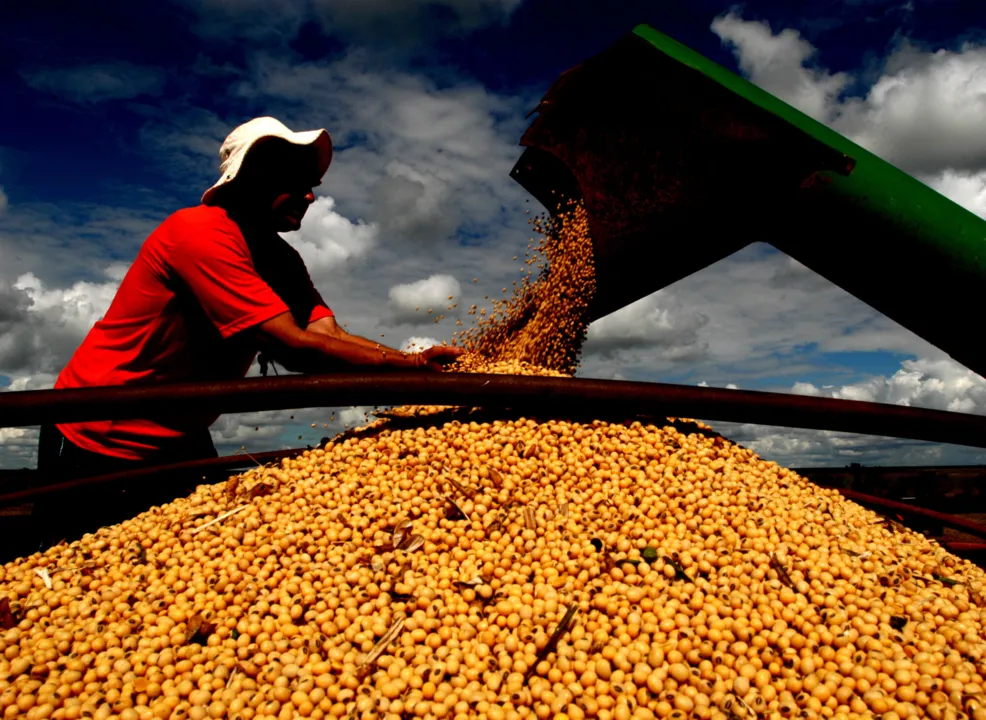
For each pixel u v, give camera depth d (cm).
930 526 356
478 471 242
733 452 280
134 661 174
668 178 406
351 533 220
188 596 199
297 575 205
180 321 277
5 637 187
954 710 151
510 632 180
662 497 231
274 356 275
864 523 261
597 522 217
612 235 456
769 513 228
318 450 278
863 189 324
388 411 300
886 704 154
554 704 154
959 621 188
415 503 228
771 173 350
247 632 182
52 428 287
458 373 252
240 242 272
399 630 179
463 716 152
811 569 199
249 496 248
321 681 165
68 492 260
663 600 183
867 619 179
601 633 171
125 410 237
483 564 205
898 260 334
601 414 272
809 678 160
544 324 423
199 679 168
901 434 287
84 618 196
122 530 250
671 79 371
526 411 267
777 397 267
